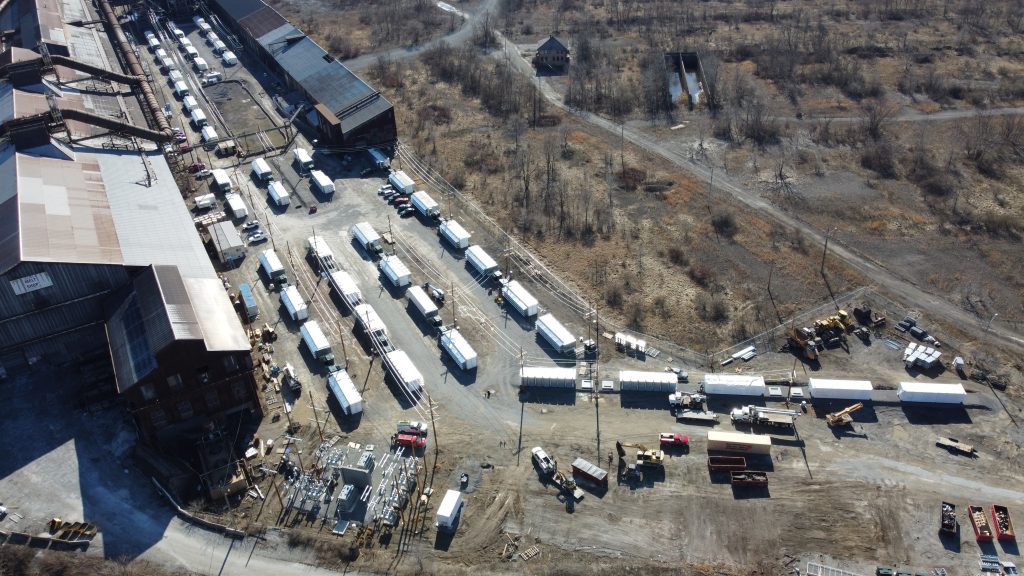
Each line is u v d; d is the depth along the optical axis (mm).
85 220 93438
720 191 125000
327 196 125688
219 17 199750
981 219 114812
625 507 73500
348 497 72938
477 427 82500
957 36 187000
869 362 89938
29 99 121688
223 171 128500
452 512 71250
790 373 88500
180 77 165625
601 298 101625
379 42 192500
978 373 87188
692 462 77875
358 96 141750
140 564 68688
